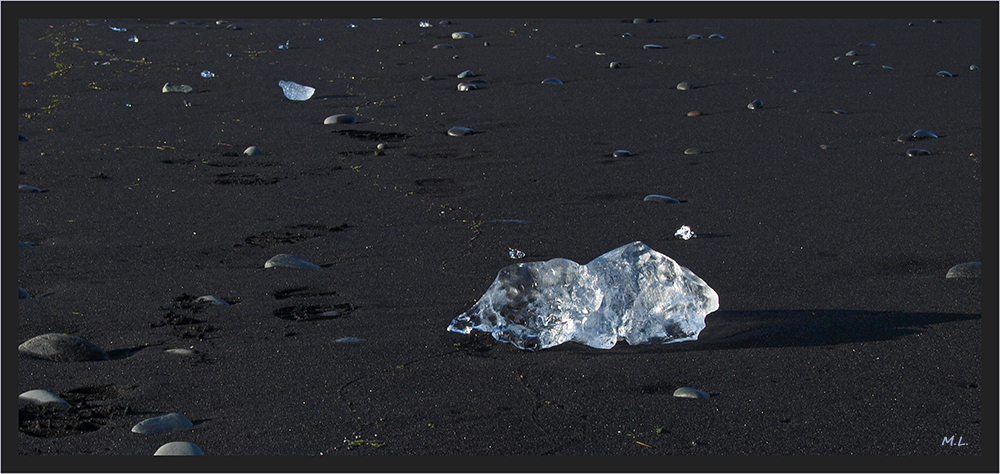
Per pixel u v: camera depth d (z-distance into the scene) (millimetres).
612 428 2234
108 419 2273
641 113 6676
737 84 7785
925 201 4461
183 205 4422
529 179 4930
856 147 5695
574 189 4734
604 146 5715
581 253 3721
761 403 2355
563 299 2785
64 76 7730
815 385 2457
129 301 3146
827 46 9883
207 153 5496
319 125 6242
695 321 2869
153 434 2188
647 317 2820
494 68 8359
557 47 9523
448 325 2924
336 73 8086
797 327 2883
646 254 2914
